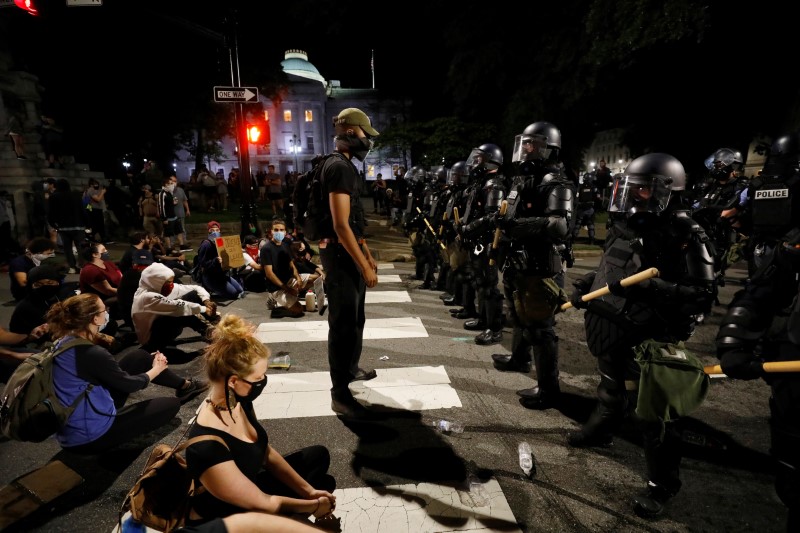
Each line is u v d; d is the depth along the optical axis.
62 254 10.40
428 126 18.83
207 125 25.83
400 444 2.98
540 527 2.27
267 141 9.88
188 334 5.21
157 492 1.68
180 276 7.22
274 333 5.19
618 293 2.34
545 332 3.29
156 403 3.02
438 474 2.68
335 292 3.13
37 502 2.47
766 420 3.25
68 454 2.95
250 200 9.93
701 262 2.14
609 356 2.52
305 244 7.13
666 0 10.96
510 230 3.31
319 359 4.42
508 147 17.12
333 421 3.28
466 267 5.38
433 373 4.05
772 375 1.81
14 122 13.23
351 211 3.09
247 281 7.24
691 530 2.24
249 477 1.81
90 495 2.56
